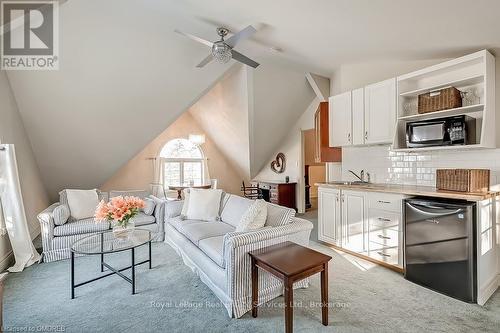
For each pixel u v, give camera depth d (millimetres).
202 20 2701
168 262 2992
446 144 2521
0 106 2973
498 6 1695
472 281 2066
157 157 6332
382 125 3133
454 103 2490
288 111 5371
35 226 3977
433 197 2447
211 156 7184
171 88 3969
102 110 3855
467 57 2424
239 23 2568
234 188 7574
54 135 3928
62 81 3324
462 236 2102
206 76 4023
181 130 6703
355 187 3094
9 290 2332
